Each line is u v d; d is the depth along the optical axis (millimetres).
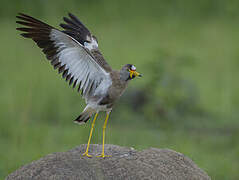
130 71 8773
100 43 25734
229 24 29969
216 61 23844
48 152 12484
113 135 13852
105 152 8008
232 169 12094
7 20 28812
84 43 9516
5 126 14367
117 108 16188
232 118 16578
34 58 23797
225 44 26406
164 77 16766
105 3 31422
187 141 13664
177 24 29703
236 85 20922
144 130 14906
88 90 8656
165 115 15648
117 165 7348
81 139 13562
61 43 8188
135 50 24906
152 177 7184
